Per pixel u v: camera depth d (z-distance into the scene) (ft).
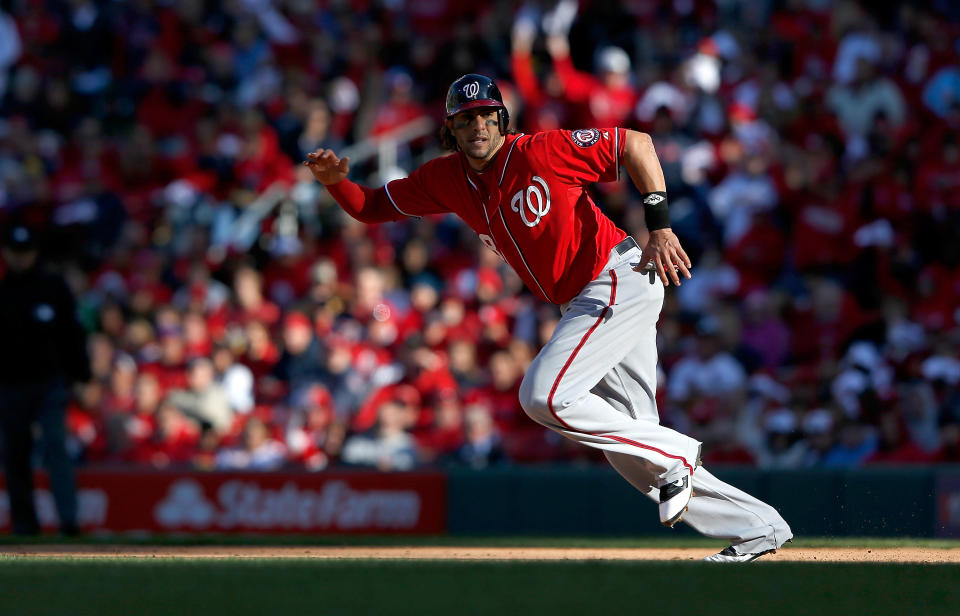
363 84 152.25
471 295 129.70
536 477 99.60
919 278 128.88
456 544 72.13
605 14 159.63
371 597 34.50
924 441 106.83
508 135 51.16
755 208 135.03
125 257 136.46
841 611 32.89
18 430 86.99
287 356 118.93
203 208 140.26
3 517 100.42
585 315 50.42
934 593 36.65
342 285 126.93
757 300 122.01
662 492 50.37
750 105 149.18
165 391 115.75
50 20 166.81
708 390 111.65
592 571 41.45
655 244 49.47
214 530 101.19
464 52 153.89
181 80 157.48
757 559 52.08
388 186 53.31
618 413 50.72
